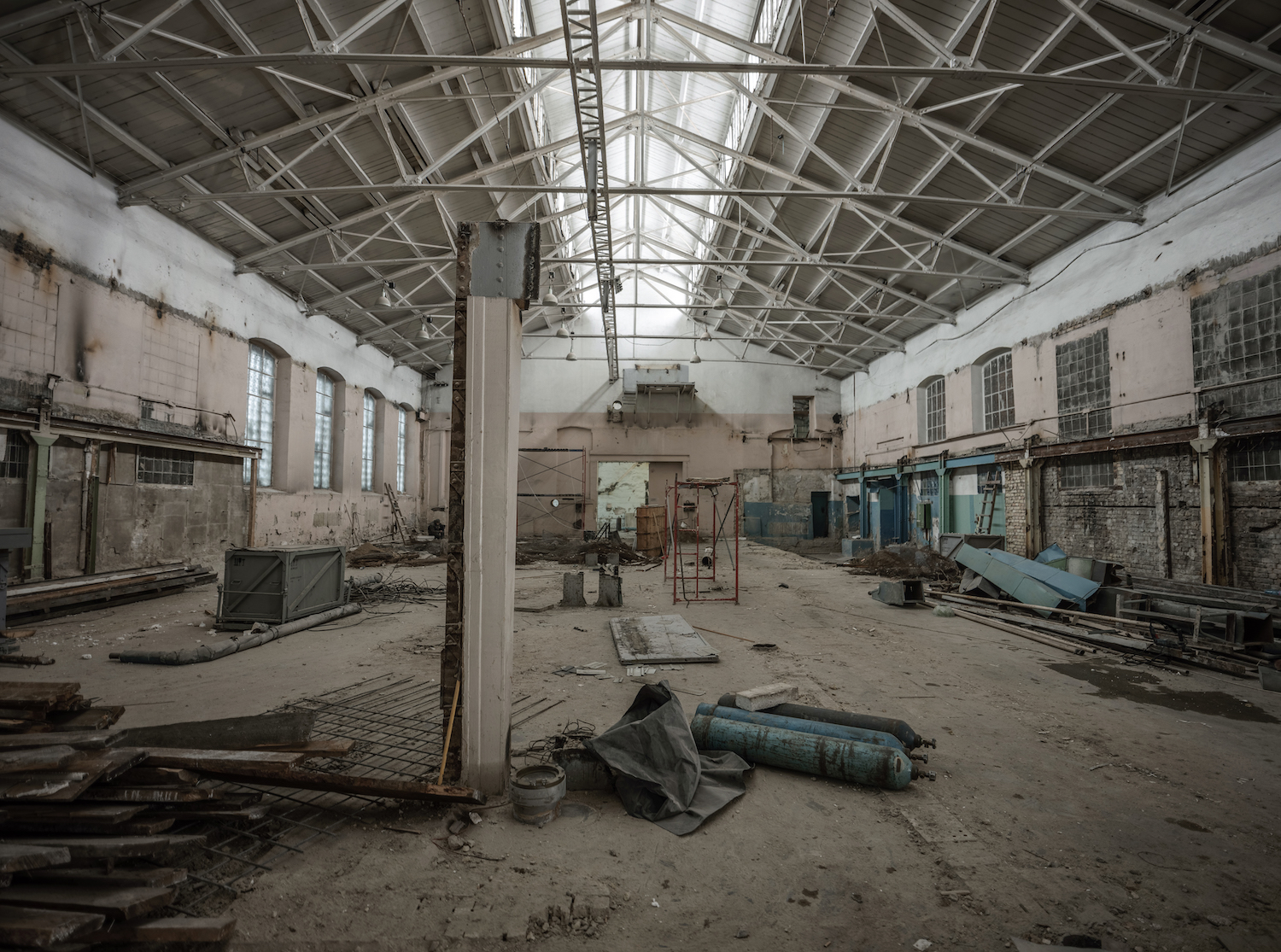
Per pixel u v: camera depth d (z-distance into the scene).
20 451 8.58
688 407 24.91
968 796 3.52
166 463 11.30
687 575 14.62
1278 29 7.27
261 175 10.97
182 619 8.28
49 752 2.63
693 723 4.07
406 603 10.18
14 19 7.04
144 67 7.20
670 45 11.82
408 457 24.39
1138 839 3.06
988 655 6.97
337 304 16.92
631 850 2.92
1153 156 9.70
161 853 2.64
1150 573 10.70
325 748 3.26
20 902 2.08
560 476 24.59
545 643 7.30
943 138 10.90
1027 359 13.90
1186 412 9.90
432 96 10.25
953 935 2.35
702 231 18.58
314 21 8.45
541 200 15.61
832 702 5.12
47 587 8.03
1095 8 7.79
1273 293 8.59
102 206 9.84
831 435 25.11
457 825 3.09
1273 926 2.41
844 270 15.89
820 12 9.36
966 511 16.77
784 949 2.27
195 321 12.05
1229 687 5.75
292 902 2.46
